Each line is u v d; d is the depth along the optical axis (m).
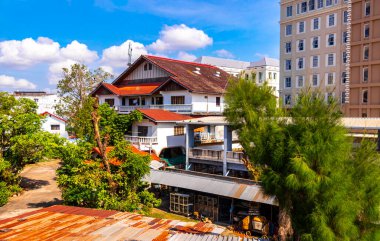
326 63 47.72
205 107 37.81
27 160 25.81
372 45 39.53
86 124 29.98
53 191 27.00
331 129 7.32
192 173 25.34
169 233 9.55
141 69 43.59
